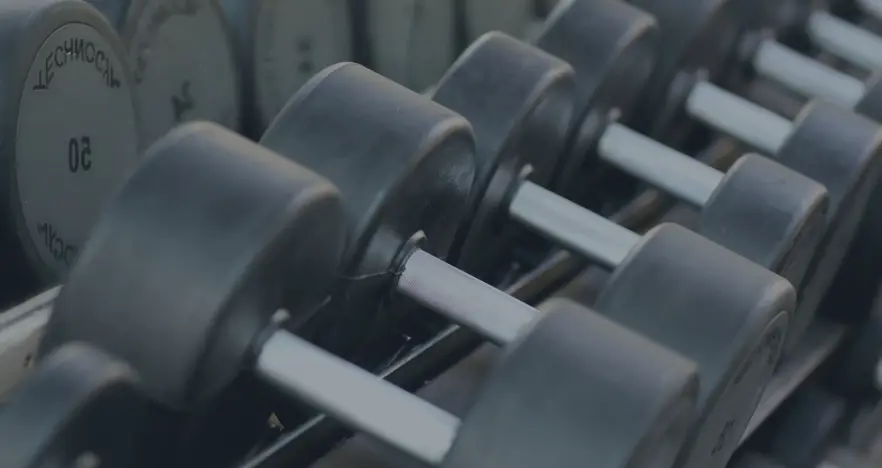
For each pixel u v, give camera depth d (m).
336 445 1.15
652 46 1.52
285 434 1.11
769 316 1.06
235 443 1.10
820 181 1.41
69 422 0.83
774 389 1.58
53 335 0.96
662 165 1.46
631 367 0.88
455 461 0.86
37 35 1.19
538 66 1.29
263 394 1.08
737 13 1.71
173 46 1.50
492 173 1.26
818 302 1.64
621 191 1.69
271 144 1.08
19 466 0.81
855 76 2.27
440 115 1.10
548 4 2.40
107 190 1.39
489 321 1.11
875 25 2.40
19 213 1.24
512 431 0.85
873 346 1.76
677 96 1.67
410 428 0.95
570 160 1.49
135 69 1.44
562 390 0.86
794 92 2.04
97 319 0.93
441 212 1.18
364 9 1.85
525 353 0.89
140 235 0.93
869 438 1.76
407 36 1.98
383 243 1.10
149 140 1.50
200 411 0.98
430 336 1.30
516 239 1.46
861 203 1.50
